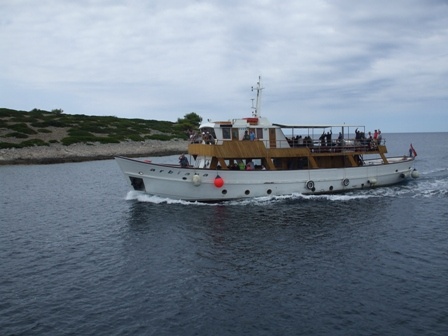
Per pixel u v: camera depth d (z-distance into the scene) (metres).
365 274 18.47
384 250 21.58
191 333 13.88
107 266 19.92
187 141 110.50
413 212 29.77
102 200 36.75
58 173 58.22
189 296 16.58
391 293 16.52
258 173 33.22
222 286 17.48
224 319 14.77
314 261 20.22
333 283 17.59
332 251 21.62
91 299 16.41
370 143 39.31
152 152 90.62
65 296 16.67
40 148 78.75
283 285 17.50
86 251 22.20
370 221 27.45
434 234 24.27
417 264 19.48
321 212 29.91
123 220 28.64
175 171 31.94
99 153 83.56
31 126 97.25
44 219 29.77
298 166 35.97
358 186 38.12
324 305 15.68
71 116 125.06
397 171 40.72
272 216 28.83
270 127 34.62
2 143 76.94
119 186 45.50
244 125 34.06
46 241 24.17
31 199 37.81
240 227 26.27
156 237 24.45
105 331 14.03
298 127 35.31
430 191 37.91
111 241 23.95
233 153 32.91
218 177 32.06
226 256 21.09
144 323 14.53
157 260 20.62
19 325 14.47
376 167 38.81
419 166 63.34
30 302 16.19
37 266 20.02
